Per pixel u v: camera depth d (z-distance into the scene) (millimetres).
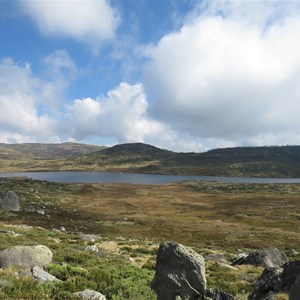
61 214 73812
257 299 15047
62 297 12852
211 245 50125
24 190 112562
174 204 106438
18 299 12000
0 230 39094
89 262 23828
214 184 178875
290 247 49781
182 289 14359
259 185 168875
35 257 20062
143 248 37375
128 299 13945
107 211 86750
